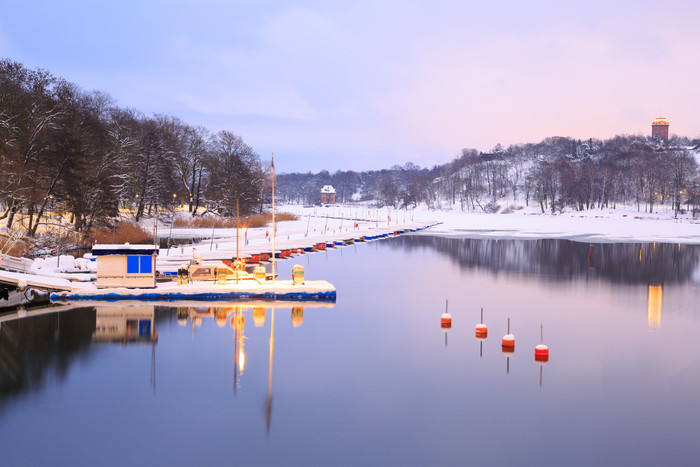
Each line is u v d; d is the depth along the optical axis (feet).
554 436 61.26
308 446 58.59
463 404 69.56
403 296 139.95
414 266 200.54
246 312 117.91
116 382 75.92
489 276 176.86
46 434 60.80
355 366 83.51
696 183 618.85
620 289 152.56
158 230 331.16
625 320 114.73
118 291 127.65
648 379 78.89
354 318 114.42
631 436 61.31
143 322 107.76
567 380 78.38
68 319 109.09
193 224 362.33
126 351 89.66
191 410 66.95
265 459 55.88
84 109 286.46
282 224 431.84
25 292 120.26
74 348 90.79
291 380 77.15
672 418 65.87
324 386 75.15
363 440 60.08
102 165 259.80
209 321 109.29
